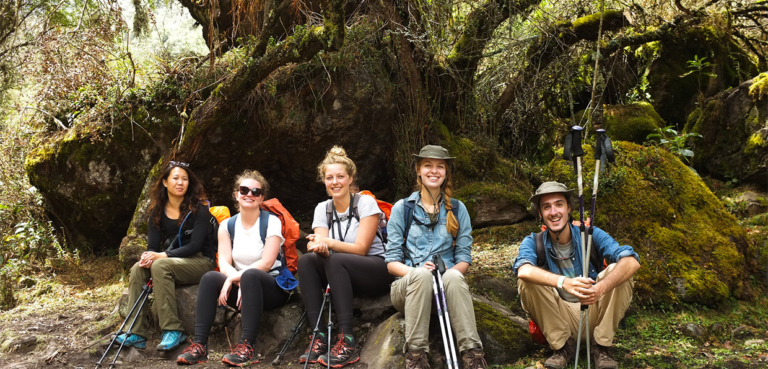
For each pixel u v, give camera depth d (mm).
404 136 6316
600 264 3387
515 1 6285
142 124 5852
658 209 4547
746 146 6156
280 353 3738
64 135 6102
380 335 3666
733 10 7746
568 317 3400
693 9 7297
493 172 6441
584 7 6902
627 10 6574
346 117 5914
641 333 3846
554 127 7488
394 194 6672
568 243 3463
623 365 3352
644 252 4344
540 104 7617
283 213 4250
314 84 5750
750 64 7785
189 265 4199
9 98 7348
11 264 5602
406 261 3715
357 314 4172
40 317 4785
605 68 7730
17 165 6523
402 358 3381
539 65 6684
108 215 6152
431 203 3770
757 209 5758
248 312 3791
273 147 5980
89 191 6004
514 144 7363
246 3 5793
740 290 4238
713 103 6582
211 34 6148
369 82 5949
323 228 4000
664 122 7352
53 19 6859
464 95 6828
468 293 3377
